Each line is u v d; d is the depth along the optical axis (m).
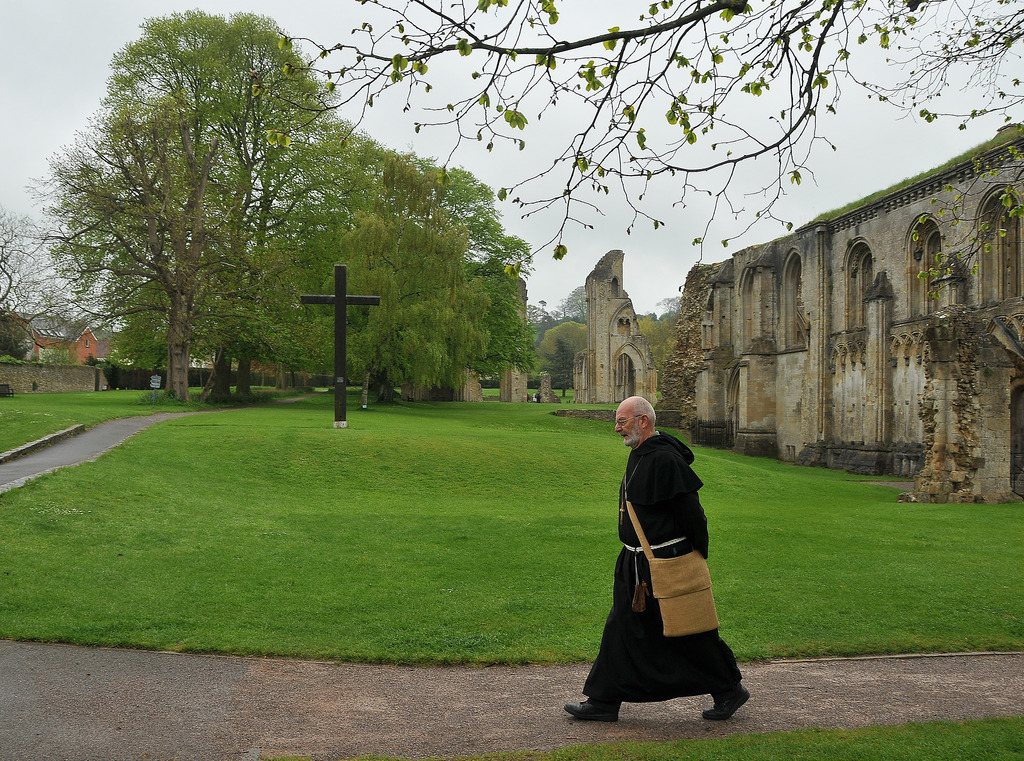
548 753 4.43
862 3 6.82
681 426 52.94
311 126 41.44
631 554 5.14
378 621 7.75
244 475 18.31
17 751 4.57
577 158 5.82
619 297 74.38
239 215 40.47
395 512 15.27
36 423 22.25
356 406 46.38
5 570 8.53
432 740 4.86
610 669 5.13
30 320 37.06
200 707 5.45
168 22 39.97
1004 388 19.48
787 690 6.04
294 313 42.50
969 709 5.59
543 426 42.56
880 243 33.47
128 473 15.45
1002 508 17.33
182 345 37.16
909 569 10.45
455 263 42.47
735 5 5.34
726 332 47.66
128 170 34.75
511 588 9.23
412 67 5.23
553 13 5.38
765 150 6.30
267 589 8.76
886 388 32.38
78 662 6.34
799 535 13.12
